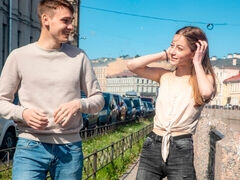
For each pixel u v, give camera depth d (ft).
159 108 10.17
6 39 91.04
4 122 26.96
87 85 9.48
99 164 22.67
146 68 10.84
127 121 74.95
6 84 9.11
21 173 8.86
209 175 15.29
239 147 9.58
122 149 28.99
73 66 9.14
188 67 10.18
